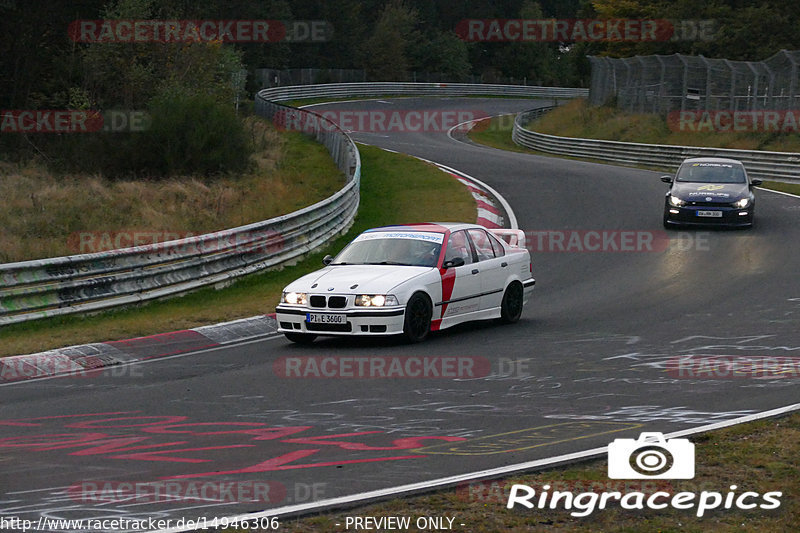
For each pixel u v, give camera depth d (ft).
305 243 212.84
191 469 68.08
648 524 54.85
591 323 137.90
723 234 228.43
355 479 64.44
